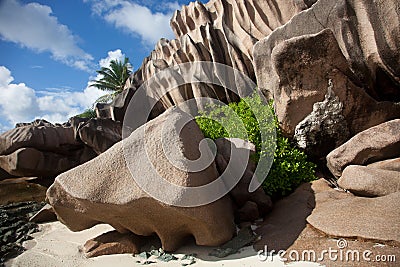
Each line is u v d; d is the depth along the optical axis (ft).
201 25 30.91
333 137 16.15
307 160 16.75
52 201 12.45
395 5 16.39
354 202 11.82
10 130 32.12
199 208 10.98
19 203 25.22
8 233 16.42
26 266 12.34
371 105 15.94
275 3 25.96
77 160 32.83
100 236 13.69
